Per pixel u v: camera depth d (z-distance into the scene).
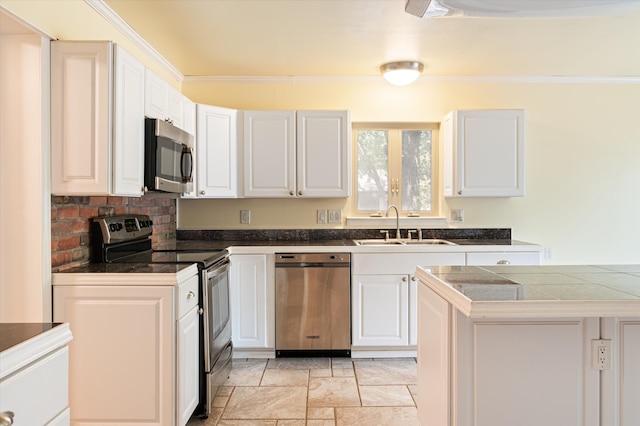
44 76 1.87
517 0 1.70
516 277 1.70
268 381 2.75
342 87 3.67
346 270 3.11
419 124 3.75
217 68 3.42
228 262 2.90
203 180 3.22
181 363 1.96
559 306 1.29
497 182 3.39
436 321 1.66
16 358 0.91
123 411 1.92
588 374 1.42
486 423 1.43
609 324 1.41
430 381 1.75
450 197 3.66
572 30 2.67
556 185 3.72
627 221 3.73
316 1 2.26
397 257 3.12
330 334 3.12
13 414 0.89
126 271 1.96
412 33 2.70
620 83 3.70
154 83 2.41
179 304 1.95
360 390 2.62
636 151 3.72
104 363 1.91
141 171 2.23
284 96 3.67
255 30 2.65
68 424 1.11
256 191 3.42
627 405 1.42
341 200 3.69
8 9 1.63
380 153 3.75
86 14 2.20
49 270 1.90
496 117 3.38
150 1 2.25
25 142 1.86
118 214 2.57
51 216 1.94
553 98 3.71
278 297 3.11
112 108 1.94
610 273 1.79
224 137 3.34
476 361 1.42
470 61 3.27
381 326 3.13
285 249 3.10
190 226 3.68
